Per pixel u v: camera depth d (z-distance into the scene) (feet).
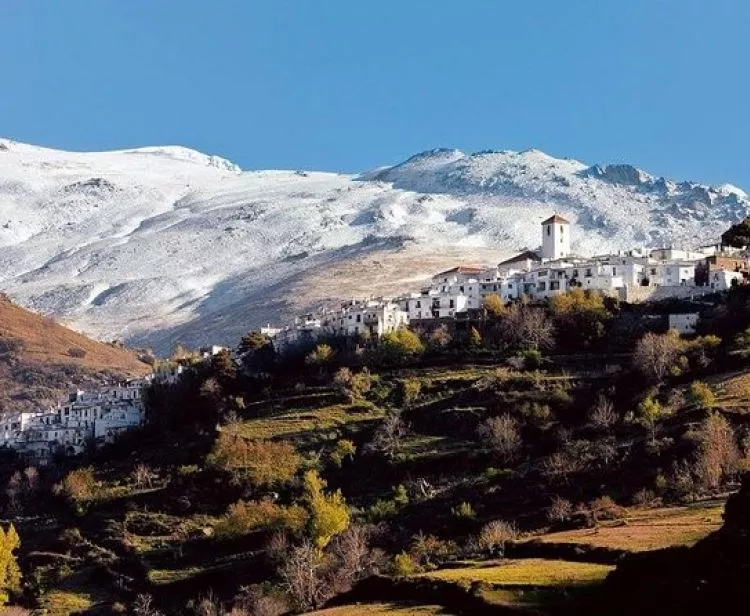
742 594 445.78
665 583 479.82
